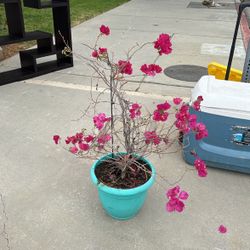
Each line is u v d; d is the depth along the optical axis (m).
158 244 1.88
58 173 2.43
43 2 4.10
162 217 2.06
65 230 1.96
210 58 5.01
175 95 3.73
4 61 4.73
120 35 6.20
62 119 3.16
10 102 3.49
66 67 4.47
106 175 1.96
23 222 2.00
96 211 2.09
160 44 1.68
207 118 2.30
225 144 2.37
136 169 1.97
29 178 2.38
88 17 7.73
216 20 7.80
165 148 2.56
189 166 2.53
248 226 2.01
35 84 3.96
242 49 5.49
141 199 1.93
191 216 2.08
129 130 1.96
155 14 8.42
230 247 1.87
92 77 4.18
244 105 2.21
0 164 2.52
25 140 2.82
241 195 2.26
